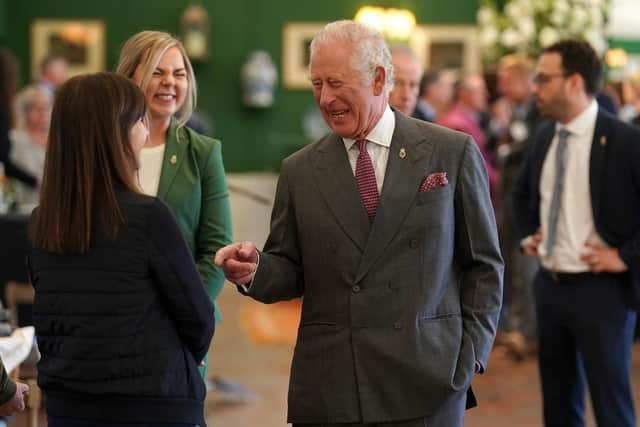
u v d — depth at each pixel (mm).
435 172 4703
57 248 4258
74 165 4277
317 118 18000
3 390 4641
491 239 4762
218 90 18000
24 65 17812
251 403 9531
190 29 17516
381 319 4605
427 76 12109
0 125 9984
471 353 4613
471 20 17797
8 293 8898
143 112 4430
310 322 4738
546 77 6770
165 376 4312
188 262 4352
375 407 4555
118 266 4238
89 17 17781
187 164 5531
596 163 6613
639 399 9625
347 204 4680
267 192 16656
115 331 4238
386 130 4750
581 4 15523
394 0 17344
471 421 8953
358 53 4543
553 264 6738
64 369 4293
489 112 13562
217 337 12617
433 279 4637
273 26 17969
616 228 6574
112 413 4258
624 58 18031
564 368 6879
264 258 4699
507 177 11695
